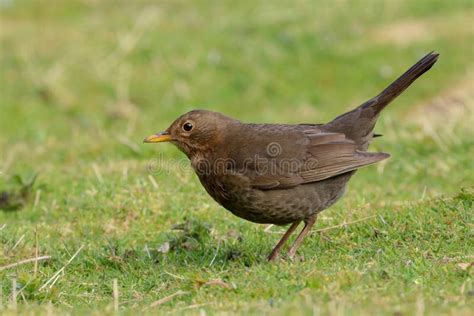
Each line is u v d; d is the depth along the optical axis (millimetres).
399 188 13492
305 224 10430
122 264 10508
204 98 21188
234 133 10250
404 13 24219
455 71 21281
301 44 22766
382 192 13188
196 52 22500
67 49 22812
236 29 23547
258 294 8680
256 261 10273
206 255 10672
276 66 22125
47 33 23703
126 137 17109
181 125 10391
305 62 22219
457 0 24859
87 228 12211
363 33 23312
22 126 19891
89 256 10930
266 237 11430
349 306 7891
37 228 12156
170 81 21688
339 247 10453
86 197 13234
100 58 22422
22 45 22984
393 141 15742
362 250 10148
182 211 12492
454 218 10766
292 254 10273
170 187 13375
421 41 22641
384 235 10656
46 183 13898
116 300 8734
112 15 24750
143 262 10586
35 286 9414
